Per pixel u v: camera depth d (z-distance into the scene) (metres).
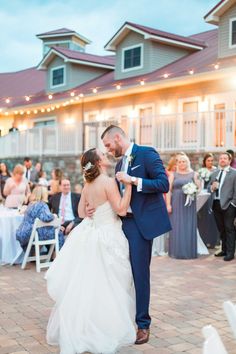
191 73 14.70
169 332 4.22
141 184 3.83
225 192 7.50
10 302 5.16
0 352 3.75
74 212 7.73
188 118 14.37
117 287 3.78
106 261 3.77
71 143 18.03
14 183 8.55
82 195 4.09
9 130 22.97
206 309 4.91
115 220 3.96
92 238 3.82
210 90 15.14
